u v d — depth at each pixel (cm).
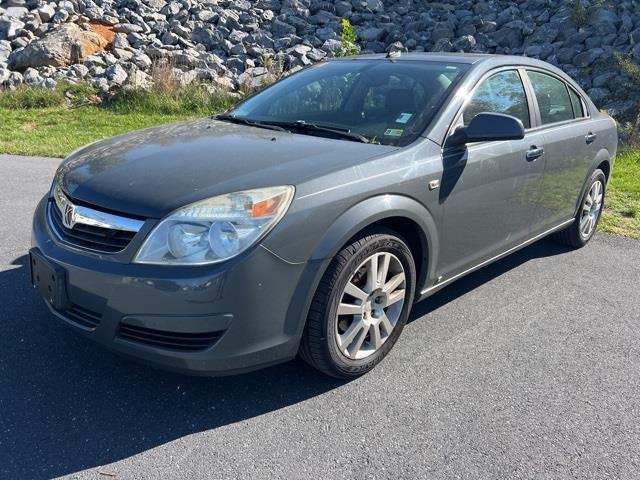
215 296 277
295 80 462
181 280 276
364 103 404
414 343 386
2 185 701
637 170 876
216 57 1446
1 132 1016
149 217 285
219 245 279
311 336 315
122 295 284
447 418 313
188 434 294
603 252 565
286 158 326
